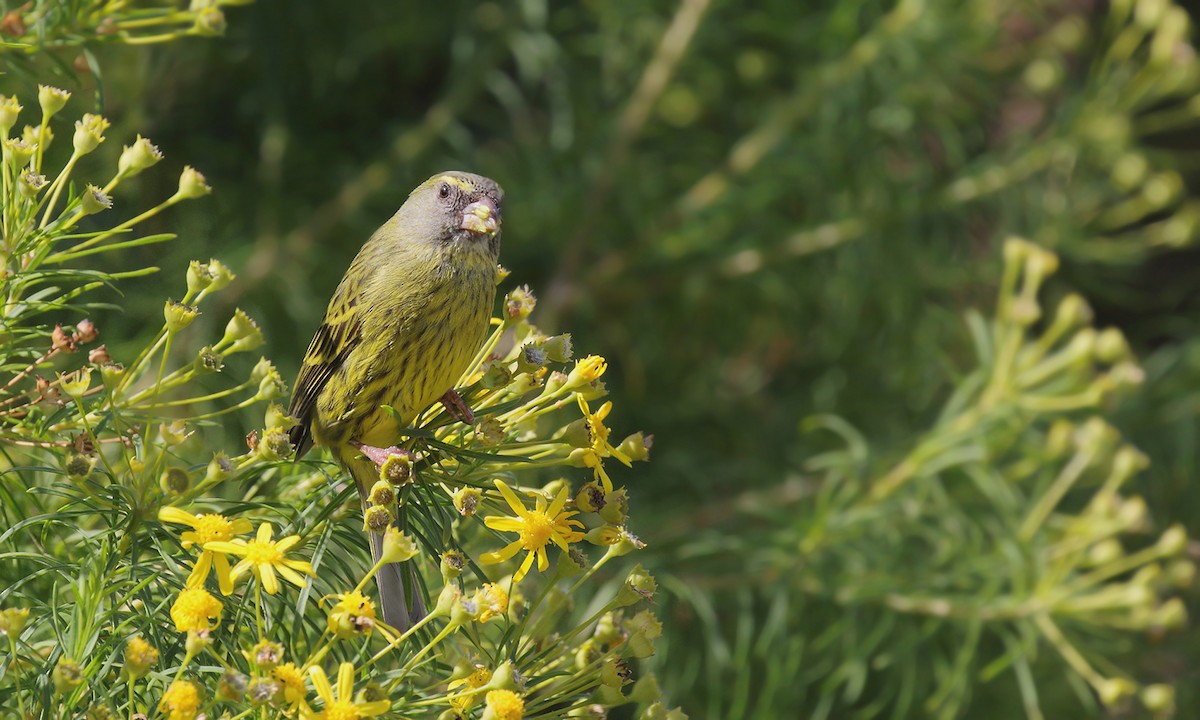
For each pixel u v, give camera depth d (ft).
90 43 21.17
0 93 24.21
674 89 44.70
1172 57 40.55
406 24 40.57
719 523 39.04
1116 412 41.27
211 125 39.45
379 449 18.33
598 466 16.83
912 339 44.62
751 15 43.45
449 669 17.21
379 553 17.35
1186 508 41.81
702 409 44.93
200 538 14.94
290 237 38.60
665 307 45.50
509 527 16.01
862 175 42.98
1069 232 43.75
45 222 16.67
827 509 33.40
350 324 20.25
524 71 41.19
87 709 15.12
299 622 14.93
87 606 15.58
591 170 42.96
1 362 17.74
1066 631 33.09
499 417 17.71
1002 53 46.06
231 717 14.69
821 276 44.75
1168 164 43.09
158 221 32.30
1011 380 32.83
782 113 42.68
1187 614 42.63
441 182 20.86
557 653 16.35
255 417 32.35
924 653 34.65
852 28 41.45
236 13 37.86
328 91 41.63
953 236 45.73
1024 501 35.70
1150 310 55.47
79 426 17.21
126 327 31.37
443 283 20.15
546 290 44.68
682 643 35.19
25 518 17.80
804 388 45.83
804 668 35.68
